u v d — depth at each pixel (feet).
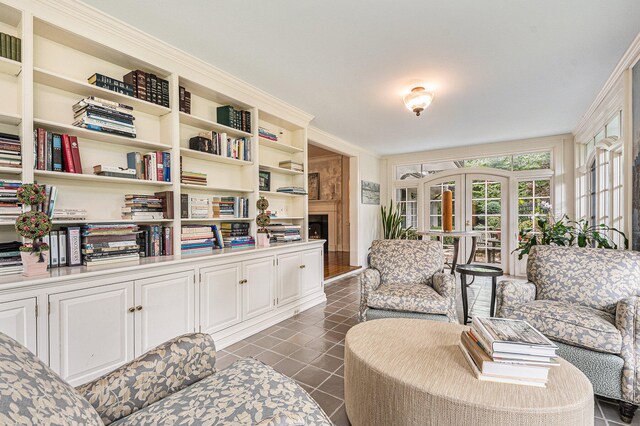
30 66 5.74
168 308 7.11
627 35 7.13
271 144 11.86
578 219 15.12
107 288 6.04
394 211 21.40
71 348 5.54
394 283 9.44
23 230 5.19
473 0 5.96
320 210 24.17
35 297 5.13
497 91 10.34
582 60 8.27
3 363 2.20
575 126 14.53
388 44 7.50
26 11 5.67
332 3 6.05
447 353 4.89
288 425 2.67
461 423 3.66
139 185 8.18
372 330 5.85
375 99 11.08
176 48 7.75
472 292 13.93
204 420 3.02
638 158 7.80
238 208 10.23
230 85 9.50
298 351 8.14
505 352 4.07
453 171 19.42
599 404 5.89
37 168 5.99
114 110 6.98
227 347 8.39
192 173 8.87
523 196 17.65
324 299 12.87
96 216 7.35
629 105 8.25
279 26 6.81
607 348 5.52
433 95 10.49
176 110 8.14
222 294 8.41
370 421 4.43
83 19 6.32
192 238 8.67
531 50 7.79
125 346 6.30
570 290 7.18
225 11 6.30
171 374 3.80
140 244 7.55
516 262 17.69
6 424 1.80
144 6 6.16
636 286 6.66
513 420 3.50
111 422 3.31
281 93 10.61
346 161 23.07
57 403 2.28
